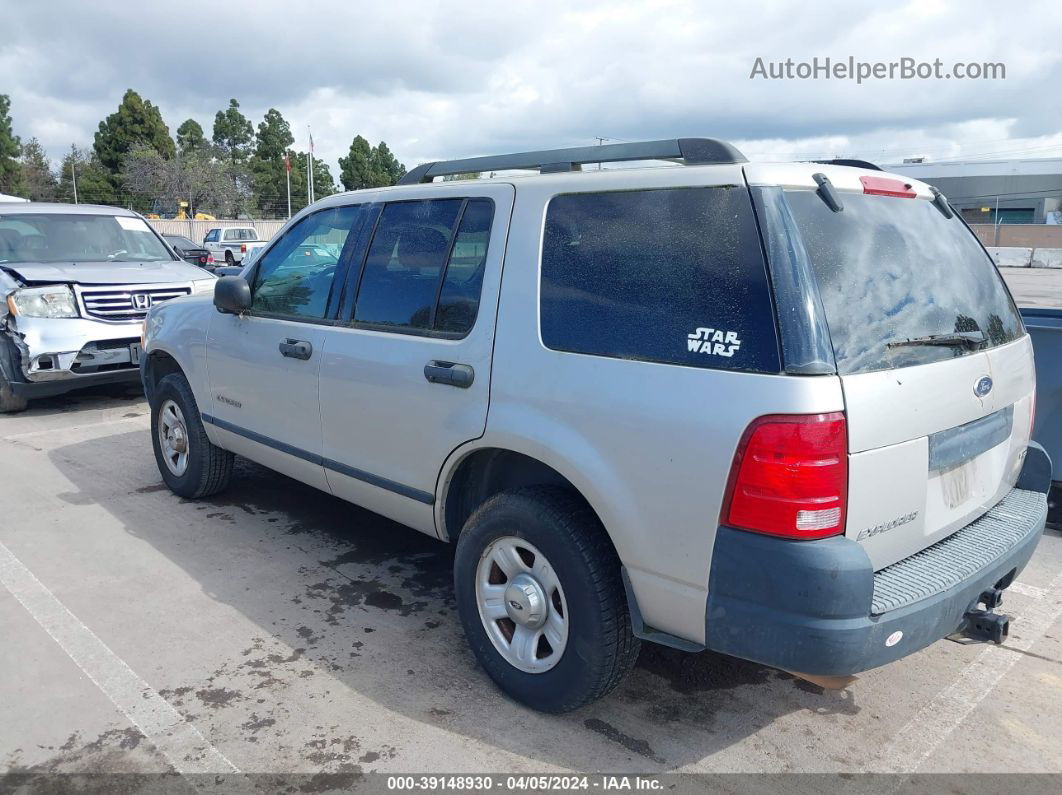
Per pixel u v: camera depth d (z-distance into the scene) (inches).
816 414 90.7
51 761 111.7
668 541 101.7
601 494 107.0
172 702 125.2
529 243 122.0
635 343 106.3
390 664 136.3
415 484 138.6
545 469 123.2
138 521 200.7
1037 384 196.1
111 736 117.0
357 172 3376.0
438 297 134.6
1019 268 1480.1
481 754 113.7
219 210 2314.2
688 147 114.2
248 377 177.2
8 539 189.0
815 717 123.4
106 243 364.2
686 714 123.8
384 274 146.7
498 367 121.3
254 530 195.3
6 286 304.8
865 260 104.5
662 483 101.2
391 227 147.9
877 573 101.8
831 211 104.1
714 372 97.7
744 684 132.3
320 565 175.8
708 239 102.0
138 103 2573.8
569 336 113.8
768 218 97.4
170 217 2177.7
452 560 179.6
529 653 121.9
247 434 181.5
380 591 163.9
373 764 111.3
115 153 2583.7
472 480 135.9
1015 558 112.8
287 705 124.6
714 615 99.0
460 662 137.3
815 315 94.2
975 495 117.6
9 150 2699.3
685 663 138.2
